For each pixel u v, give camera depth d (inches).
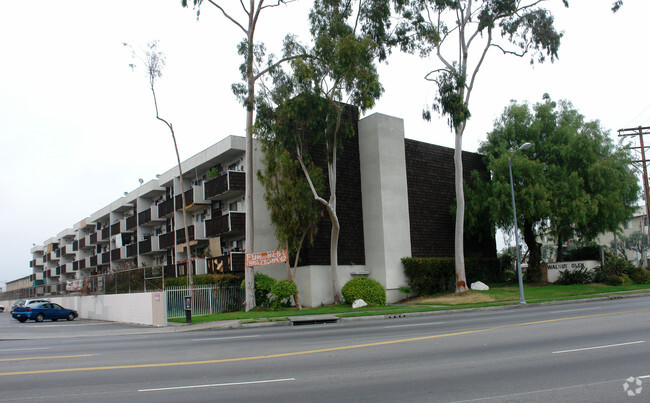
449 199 1454.2
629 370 319.6
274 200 1066.7
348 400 263.1
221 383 314.7
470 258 1416.1
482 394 268.7
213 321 890.7
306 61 1018.7
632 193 1467.8
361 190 1290.6
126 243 2043.6
